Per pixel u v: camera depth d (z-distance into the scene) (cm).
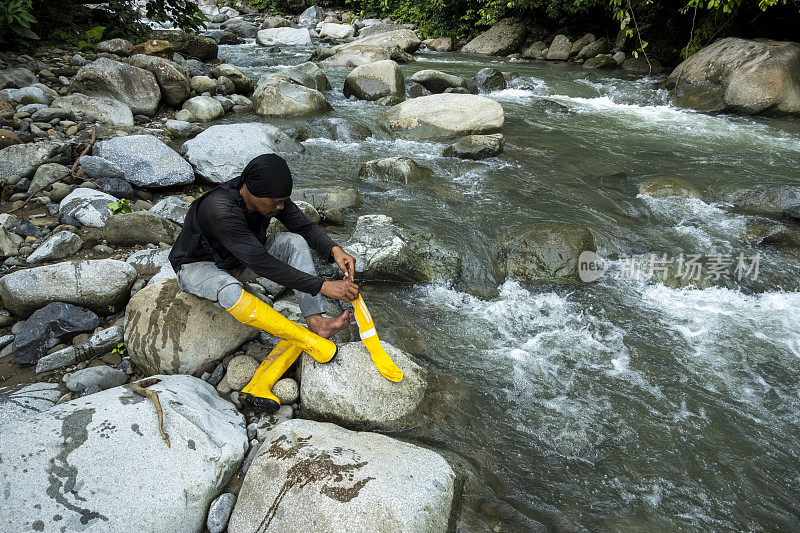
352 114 806
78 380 279
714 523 234
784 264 443
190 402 254
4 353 304
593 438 276
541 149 689
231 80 855
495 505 238
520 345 346
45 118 575
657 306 392
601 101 998
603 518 235
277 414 278
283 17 2138
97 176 477
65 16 965
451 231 472
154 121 694
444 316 374
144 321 300
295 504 213
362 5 2022
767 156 682
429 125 742
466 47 1549
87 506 206
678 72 1020
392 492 214
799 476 257
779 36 1121
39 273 325
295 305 351
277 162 251
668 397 305
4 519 196
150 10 1038
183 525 217
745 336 358
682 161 661
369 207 511
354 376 279
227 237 257
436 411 287
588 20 1477
